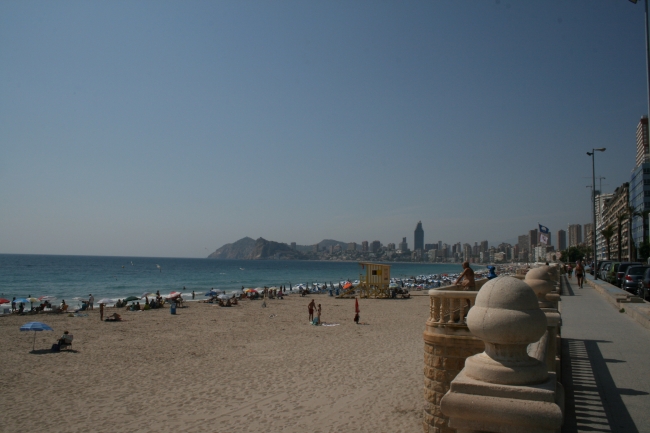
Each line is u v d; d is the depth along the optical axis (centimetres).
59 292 6975
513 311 380
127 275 11812
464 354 960
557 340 927
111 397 1491
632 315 1669
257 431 1198
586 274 5088
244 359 2042
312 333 2808
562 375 919
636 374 926
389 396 1465
